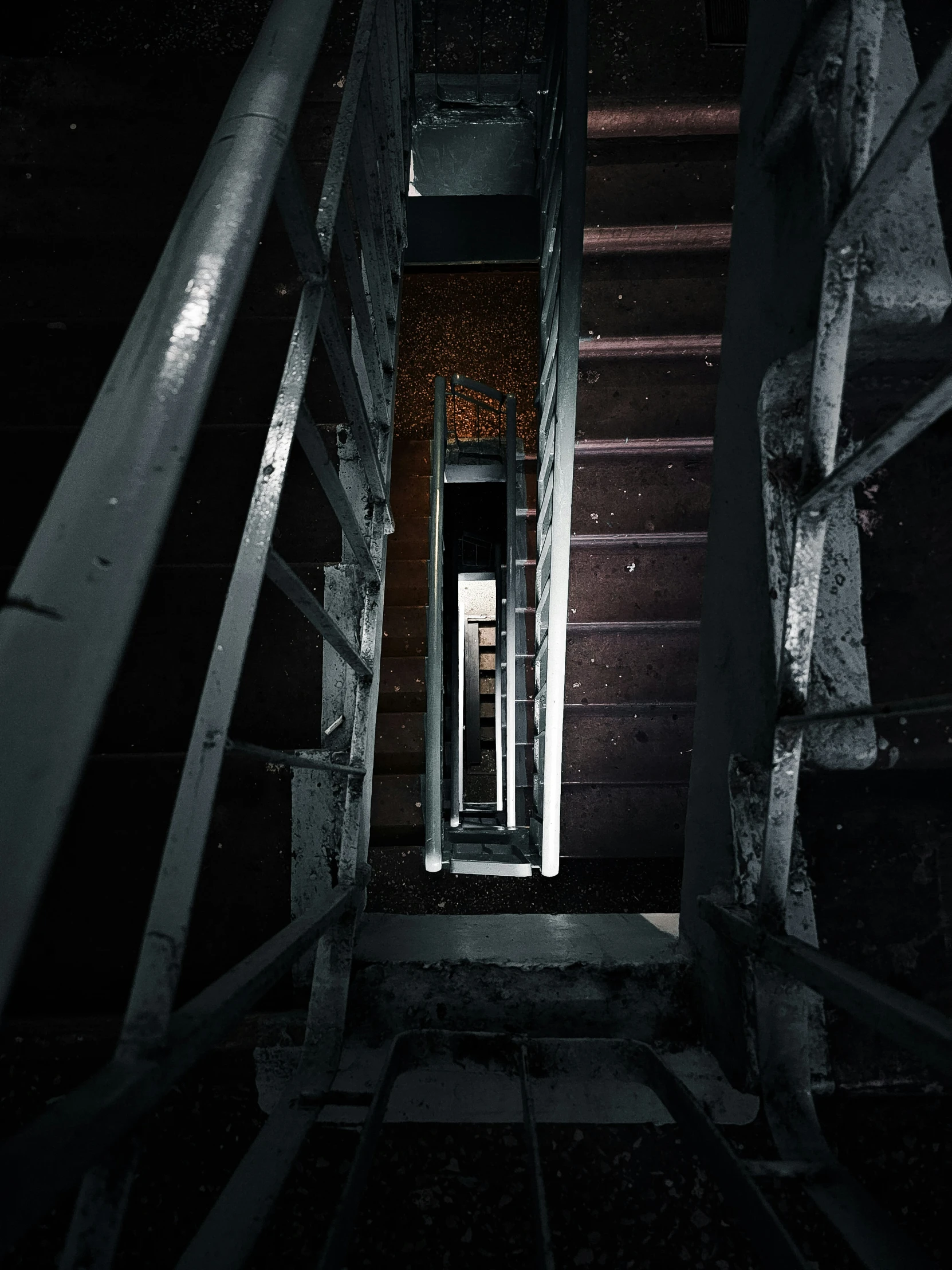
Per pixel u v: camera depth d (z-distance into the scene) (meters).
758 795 0.99
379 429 1.58
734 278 1.16
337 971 1.08
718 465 1.20
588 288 2.52
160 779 1.23
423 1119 1.03
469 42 3.55
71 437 1.51
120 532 0.40
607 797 2.49
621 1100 1.02
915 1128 0.95
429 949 1.24
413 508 4.08
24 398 1.62
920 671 0.94
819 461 0.74
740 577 1.07
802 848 0.97
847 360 0.92
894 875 0.96
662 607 2.47
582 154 2.11
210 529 1.53
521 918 1.62
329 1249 0.55
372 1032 1.08
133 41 2.15
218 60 2.05
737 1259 0.95
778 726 0.77
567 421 2.11
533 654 3.68
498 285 4.32
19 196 1.86
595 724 2.50
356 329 1.75
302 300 0.80
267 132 0.64
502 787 4.19
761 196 1.05
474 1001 1.10
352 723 1.18
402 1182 1.00
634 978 1.14
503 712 4.25
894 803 0.98
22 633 0.37
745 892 0.99
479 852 2.68
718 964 1.05
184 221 0.58
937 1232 0.92
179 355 0.48
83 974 1.14
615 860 2.49
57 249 1.78
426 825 2.56
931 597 0.95
